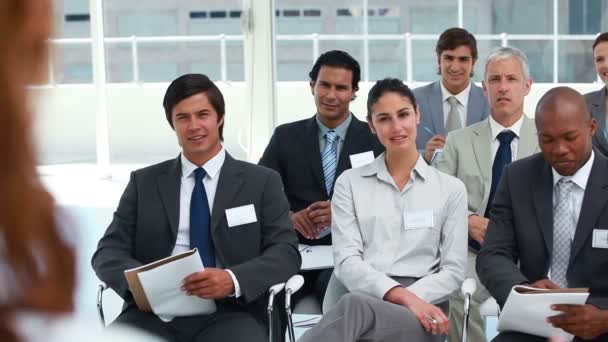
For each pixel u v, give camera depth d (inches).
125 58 349.4
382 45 291.3
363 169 137.8
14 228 11.6
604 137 176.6
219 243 128.0
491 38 279.7
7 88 11.6
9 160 11.6
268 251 127.2
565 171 116.8
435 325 121.1
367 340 121.8
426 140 180.9
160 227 129.3
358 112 295.0
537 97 275.7
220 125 132.3
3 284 11.8
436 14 287.1
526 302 107.7
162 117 362.6
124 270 125.7
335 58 159.9
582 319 106.3
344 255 131.8
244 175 131.0
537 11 274.8
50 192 12.1
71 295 12.1
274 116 260.7
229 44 319.3
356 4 291.0
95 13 305.0
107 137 317.1
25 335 11.8
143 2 343.9
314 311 147.2
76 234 12.3
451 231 132.6
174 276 118.2
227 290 120.5
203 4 345.1
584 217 115.0
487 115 179.2
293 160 161.5
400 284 127.4
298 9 291.0
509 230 122.7
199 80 129.7
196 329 122.6
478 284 151.7
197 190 129.7
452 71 178.7
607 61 178.4
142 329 120.3
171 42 347.6
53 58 12.1
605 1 268.8
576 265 116.0
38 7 11.9
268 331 128.4
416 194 133.6
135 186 132.5
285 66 291.9
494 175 154.5
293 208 161.0
